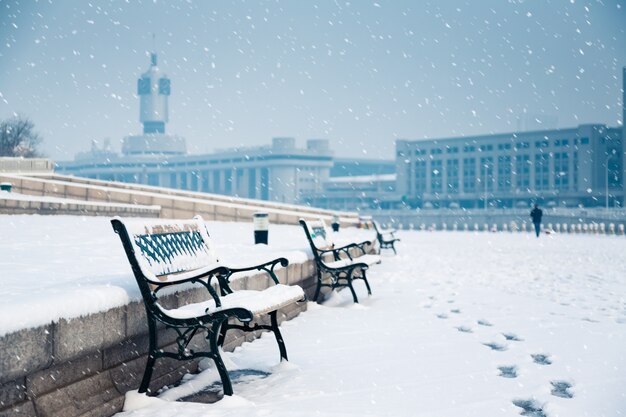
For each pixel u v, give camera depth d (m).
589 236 47.25
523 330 7.79
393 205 197.88
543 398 4.88
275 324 5.70
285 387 5.09
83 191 32.34
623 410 4.62
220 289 5.98
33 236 13.77
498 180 174.12
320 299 10.30
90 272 6.52
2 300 3.73
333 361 6.04
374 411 4.45
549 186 166.12
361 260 10.30
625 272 16.17
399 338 7.21
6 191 27.25
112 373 4.49
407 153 192.00
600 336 7.41
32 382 3.69
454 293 11.41
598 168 159.62
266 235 13.88
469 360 6.14
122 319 4.46
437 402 4.72
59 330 3.80
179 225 5.42
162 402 4.57
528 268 17.25
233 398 4.59
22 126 82.31
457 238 40.69
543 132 167.25
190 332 5.50
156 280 4.55
